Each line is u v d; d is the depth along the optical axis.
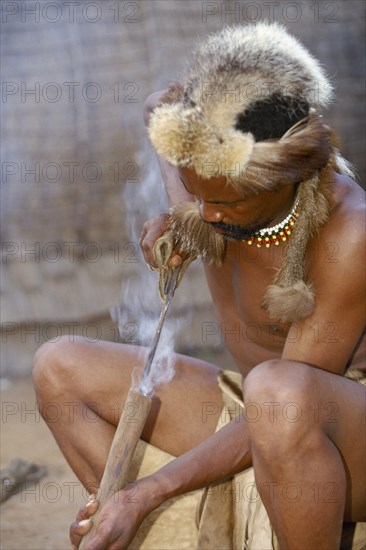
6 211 7.00
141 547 3.31
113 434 3.43
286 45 2.87
